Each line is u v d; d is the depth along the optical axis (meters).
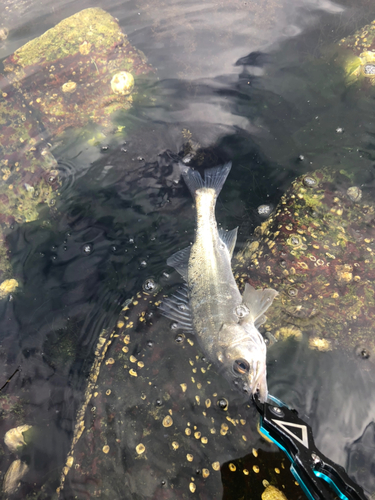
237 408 0.33
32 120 0.54
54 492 0.31
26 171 0.50
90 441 0.33
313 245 0.41
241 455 0.31
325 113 0.51
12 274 0.43
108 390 0.35
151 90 0.56
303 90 0.53
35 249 0.45
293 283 0.39
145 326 0.39
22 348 0.39
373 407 0.32
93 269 0.43
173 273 0.42
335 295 0.37
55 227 0.46
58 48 0.59
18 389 0.37
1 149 0.52
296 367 0.34
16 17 0.66
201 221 0.41
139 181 0.48
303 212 0.44
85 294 0.42
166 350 0.37
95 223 0.46
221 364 0.33
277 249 0.41
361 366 0.34
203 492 0.29
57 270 0.43
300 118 0.51
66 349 0.39
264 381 0.32
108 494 0.30
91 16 0.63
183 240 0.44
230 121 0.52
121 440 0.33
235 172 0.48
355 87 0.52
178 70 0.57
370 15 0.59
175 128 0.52
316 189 0.45
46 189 0.48
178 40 0.60
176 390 0.34
